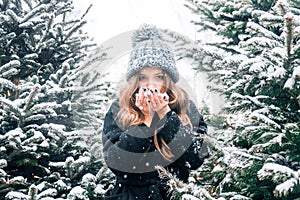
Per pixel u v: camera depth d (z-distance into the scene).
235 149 2.82
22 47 4.96
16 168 4.23
